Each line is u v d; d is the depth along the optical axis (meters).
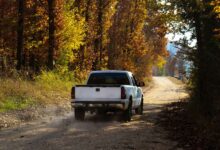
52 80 29.36
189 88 22.47
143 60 76.00
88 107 17.05
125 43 61.78
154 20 20.62
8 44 36.56
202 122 15.20
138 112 20.64
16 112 17.75
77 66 41.38
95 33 44.84
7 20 35.56
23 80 25.06
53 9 33.88
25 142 11.77
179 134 13.55
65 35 35.62
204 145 11.73
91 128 14.99
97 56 47.06
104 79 19.11
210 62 18.91
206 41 18.92
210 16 17.50
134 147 11.33
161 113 21.09
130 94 17.67
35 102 20.83
